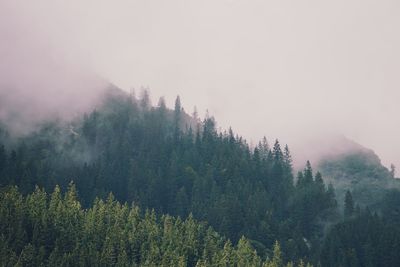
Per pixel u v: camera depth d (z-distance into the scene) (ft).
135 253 505.66
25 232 493.77
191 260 512.63
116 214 561.84
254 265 491.72
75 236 504.43
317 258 606.14
